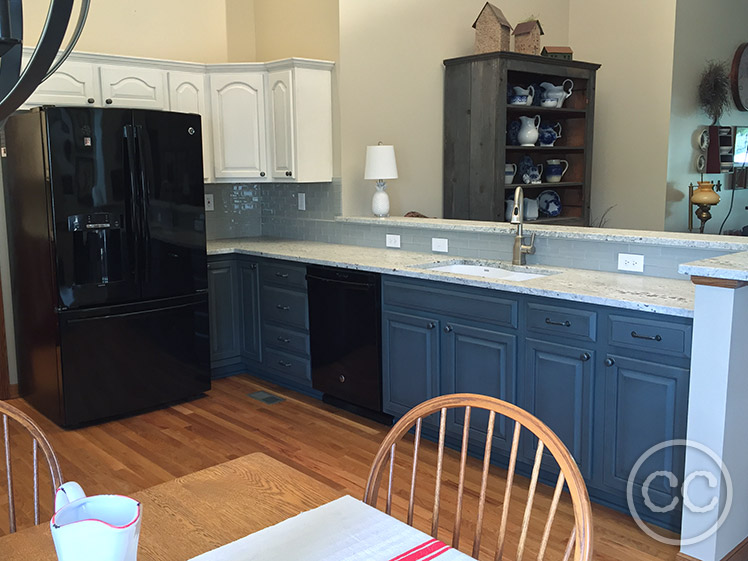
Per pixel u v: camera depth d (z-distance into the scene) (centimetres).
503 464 314
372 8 450
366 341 364
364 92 453
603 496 276
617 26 569
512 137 511
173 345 400
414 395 342
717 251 276
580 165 556
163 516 126
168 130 383
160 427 373
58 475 140
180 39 476
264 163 455
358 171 457
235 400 416
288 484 139
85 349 367
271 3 488
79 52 390
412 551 110
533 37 498
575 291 267
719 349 211
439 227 390
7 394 422
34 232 367
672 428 242
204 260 411
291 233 498
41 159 349
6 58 61
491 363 304
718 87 575
